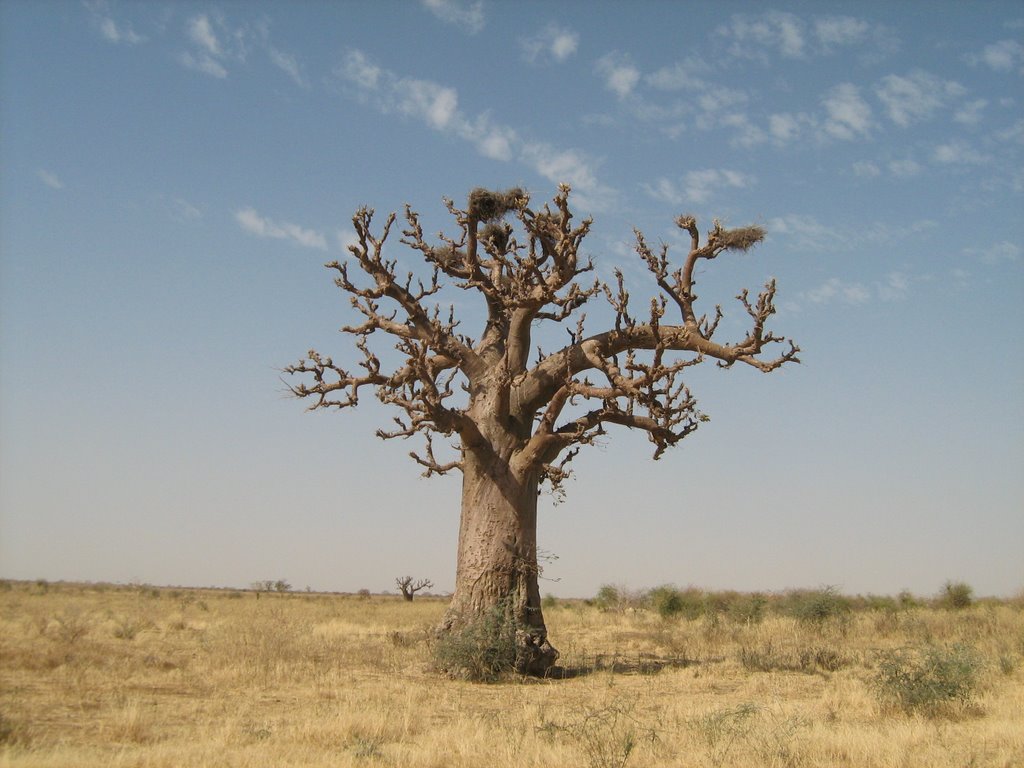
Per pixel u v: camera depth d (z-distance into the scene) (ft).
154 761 23.61
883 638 71.67
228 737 27.22
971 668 37.65
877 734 28.96
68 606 95.96
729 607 99.55
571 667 53.01
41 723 28.68
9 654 43.78
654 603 112.78
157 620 82.58
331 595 261.44
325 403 52.31
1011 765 25.26
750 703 35.88
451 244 56.95
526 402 53.47
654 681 46.78
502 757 25.62
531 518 52.24
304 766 23.71
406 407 48.88
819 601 83.82
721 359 53.06
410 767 24.26
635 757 25.98
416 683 43.45
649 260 54.54
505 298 53.06
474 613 49.67
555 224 54.03
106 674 40.55
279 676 42.06
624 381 49.75
